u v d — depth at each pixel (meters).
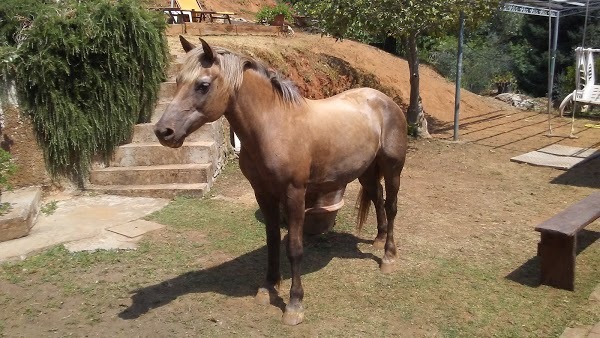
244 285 4.02
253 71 3.27
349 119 3.77
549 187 6.85
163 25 7.20
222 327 3.45
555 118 12.52
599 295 3.92
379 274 4.23
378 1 7.93
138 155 6.50
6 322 3.51
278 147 3.28
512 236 5.11
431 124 11.32
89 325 3.46
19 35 5.88
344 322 3.52
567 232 3.81
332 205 4.91
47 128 5.85
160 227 5.11
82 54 5.92
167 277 4.12
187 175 6.27
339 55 11.80
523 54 16.88
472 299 3.85
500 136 10.33
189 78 3.06
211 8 17.06
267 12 13.72
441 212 5.80
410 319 3.57
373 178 4.41
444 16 8.17
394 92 11.52
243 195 6.20
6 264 4.30
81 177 6.21
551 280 4.06
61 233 4.93
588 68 10.66
